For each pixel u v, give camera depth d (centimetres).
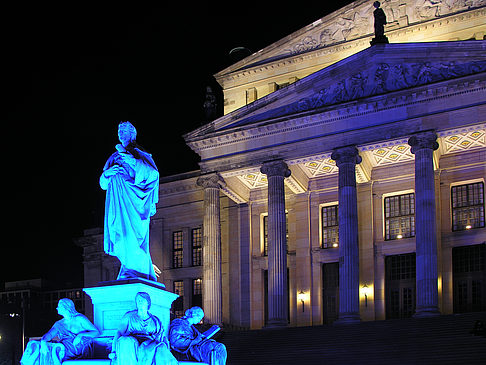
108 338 980
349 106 4681
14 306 6925
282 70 5750
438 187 5103
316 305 5491
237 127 5069
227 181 5444
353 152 4678
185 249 6188
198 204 6194
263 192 5859
